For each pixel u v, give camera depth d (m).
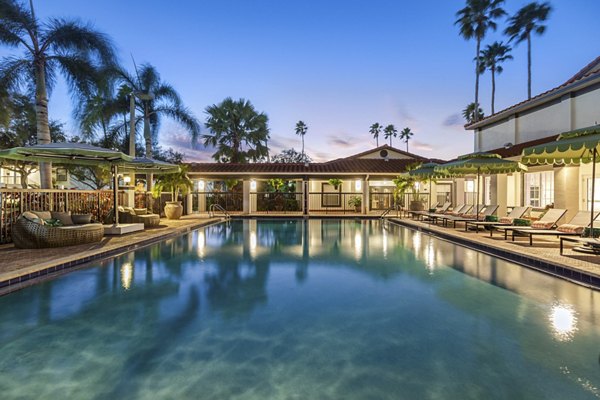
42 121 12.23
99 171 24.73
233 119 31.84
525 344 3.56
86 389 2.75
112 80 14.88
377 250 9.43
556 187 11.13
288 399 2.62
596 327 4.00
